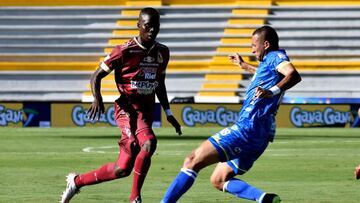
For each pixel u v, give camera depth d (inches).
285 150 2183.8
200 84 4069.9
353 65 4138.8
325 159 1895.9
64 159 1889.8
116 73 1046.4
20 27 4402.1
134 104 1037.2
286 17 4311.0
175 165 1733.5
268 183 1406.3
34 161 1830.7
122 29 4362.7
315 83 4082.2
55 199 1176.2
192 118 3417.8
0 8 4434.1
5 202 1140.5
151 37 1021.8
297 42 4264.3
